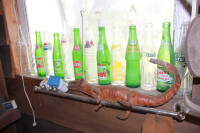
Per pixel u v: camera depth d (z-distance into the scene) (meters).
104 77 0.68
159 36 0.65
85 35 0.77
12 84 1.02
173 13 0.61
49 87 0.72
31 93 0.94
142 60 0.67
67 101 0.81
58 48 0.81
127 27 0.71
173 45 0.61
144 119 0.57
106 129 0.72
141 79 0.68
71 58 0.84
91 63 0.76
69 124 0.84
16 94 1.03
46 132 0.97
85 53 0.74
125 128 0.67
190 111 0.45
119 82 0.68
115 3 0.71
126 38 0.72
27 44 1.00
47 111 0.91
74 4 0.81
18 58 0.97
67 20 0.84
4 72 0.99
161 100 0.51
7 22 0.91
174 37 0.60
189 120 0.53
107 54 0.69
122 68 0.68
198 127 0.52
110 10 0.73
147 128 0.54
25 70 1.00
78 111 0.79
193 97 0.51
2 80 0.99
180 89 0.59
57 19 0.87
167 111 0.49
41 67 0.88
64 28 0.84
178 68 0.60
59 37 0.89
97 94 0.57
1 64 0.99
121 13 0.71
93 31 0.79
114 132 0.70
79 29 0.77
